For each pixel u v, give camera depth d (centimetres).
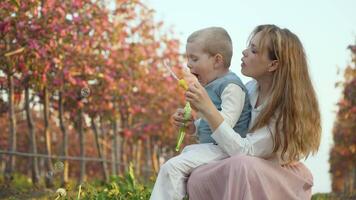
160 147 3039
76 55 1484
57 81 1439
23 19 1291
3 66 1328
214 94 427
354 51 2191
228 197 382
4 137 2727
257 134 411
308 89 423
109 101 1725
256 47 423
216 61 436
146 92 2075
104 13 1565
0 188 1353
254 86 448
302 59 425
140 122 2380
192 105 402
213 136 404
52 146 3039
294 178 413
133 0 1712
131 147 2878
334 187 3931
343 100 2267
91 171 3192
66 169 1590
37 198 1148
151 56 2094
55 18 1342
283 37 420
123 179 755
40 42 1312
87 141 3284
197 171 404
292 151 412
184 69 409
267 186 393
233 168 388
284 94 415
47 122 1557
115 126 2036
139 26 1998
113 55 1652
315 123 426
